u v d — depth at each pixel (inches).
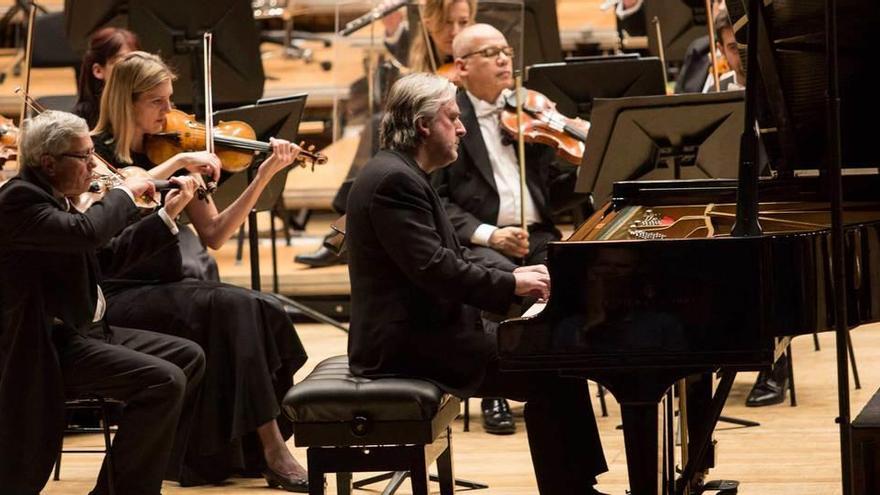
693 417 569.0
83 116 692.1
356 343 526.3
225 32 825.5
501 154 727.7
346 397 498.3
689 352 447.5
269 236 1099.3
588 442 523.5
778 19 504.1
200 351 595.8
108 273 582.6
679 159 670.5
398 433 498.0
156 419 556.7
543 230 738.2
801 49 510.3
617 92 761.0
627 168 674.2
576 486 523.8
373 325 522.3
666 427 528.4
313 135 1154.0
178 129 653.3
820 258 458.3
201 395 621.6
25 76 738.8
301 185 1098.7
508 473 636.7
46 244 533.3
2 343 544.1
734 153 663.8
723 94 653.9
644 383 456.4
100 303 572.1
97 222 537.3
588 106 762.2
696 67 858.8
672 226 525.0
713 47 773.3
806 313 454.3
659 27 924.6
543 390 522.3
